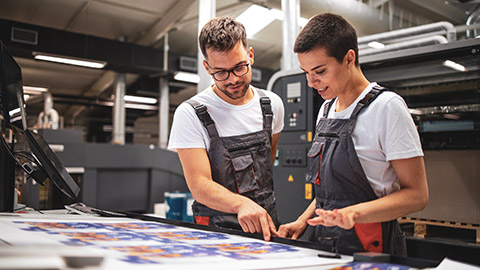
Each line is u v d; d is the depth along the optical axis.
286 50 2.87
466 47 1.77
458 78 1.89
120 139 9.33
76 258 0.51
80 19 7.64
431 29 2.83
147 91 10.57
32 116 10.68
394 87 2.15
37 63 8.77
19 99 1.46
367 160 1.09
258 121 1.51
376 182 1.09
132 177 6.15
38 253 0.48
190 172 1.37
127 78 10.52
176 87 11.50
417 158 0.97
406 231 2.23
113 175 5.94
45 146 1.49
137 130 12.75
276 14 4.56
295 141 2.50
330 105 1.29
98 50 7.46
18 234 0.89
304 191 2.43
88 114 11.71
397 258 0.71
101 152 5.65
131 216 1.37
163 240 0.90
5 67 1.38
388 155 1.00
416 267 0.68
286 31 2.87
